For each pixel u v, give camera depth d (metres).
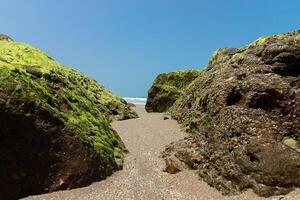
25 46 16.56
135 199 9.55
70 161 10.48
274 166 9.80
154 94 28.72
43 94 11.39
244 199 9.49
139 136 16.81
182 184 10.80
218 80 13.97
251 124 11.26
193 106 16.97
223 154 11.11
